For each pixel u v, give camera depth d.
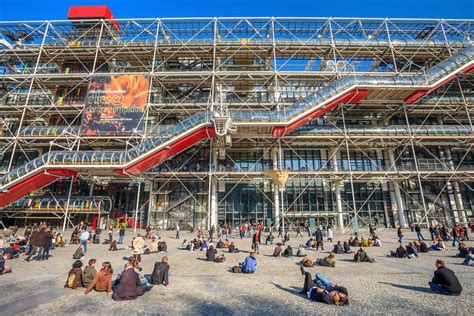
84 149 28.06
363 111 27.75
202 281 7.79
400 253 11.88
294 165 28.64
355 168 28.64
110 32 27.83
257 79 27.08
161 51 27.72
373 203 28.00
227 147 27.75
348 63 27.28
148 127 25.80
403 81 23.42
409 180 26.72
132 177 25.11
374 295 6.27
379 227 27.09
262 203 27.88
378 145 27.50
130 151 21.19
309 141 26.22
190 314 5.07
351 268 9.73
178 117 28.66
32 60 29.41
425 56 28.59
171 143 21.30
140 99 25.03
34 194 26.61
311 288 6.18
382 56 28.59
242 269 9.09
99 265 9.96
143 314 5.04
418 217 27.31
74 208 24.69
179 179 25.67
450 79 24.00
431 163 27.86
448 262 10.62
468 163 28.77
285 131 23.23
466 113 27.22
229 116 20.73
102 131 24.20
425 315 4.98
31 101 29.67
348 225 25.45
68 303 5.63
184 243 15.62
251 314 5.08
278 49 27.77
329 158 27.52
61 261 10.81
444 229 18.50
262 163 28.61
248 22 27.00
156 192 27.22
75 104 26.58
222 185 28.28
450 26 27.33
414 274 8.52
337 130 24.78
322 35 28.03
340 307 5.45
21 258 11.55
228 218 27.42
